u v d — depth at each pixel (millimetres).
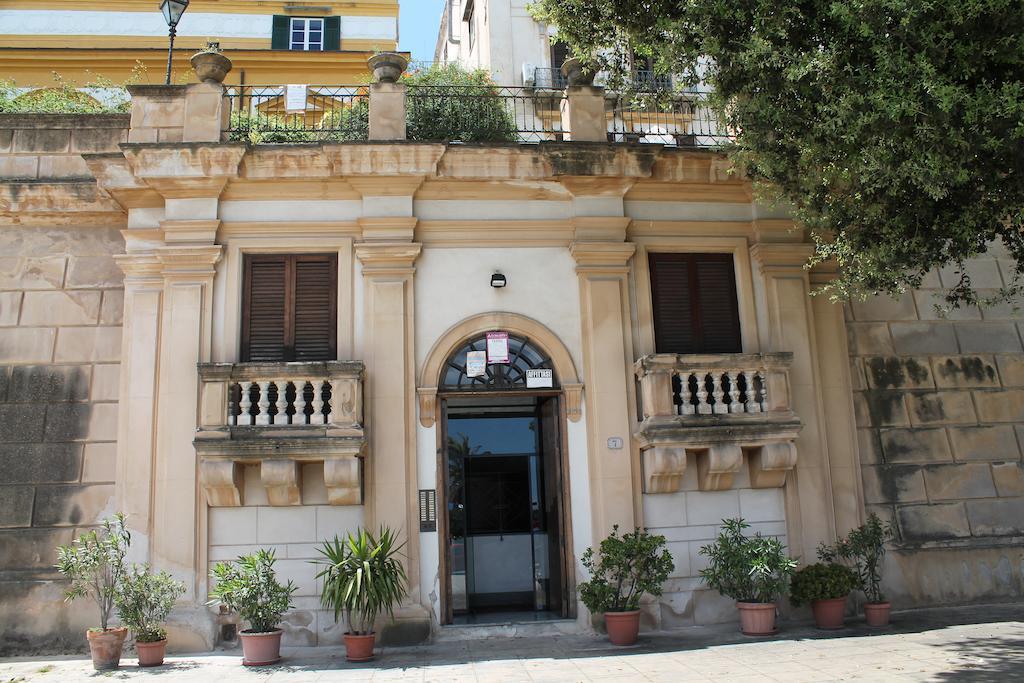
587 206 11508
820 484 11148
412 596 10242
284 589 9477
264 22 21984
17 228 11445
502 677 8148
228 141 10938
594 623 10375
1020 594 11508
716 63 9258
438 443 10750
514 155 11328
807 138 8586
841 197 9328
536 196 11500
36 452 10688
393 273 10953
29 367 10961
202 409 10156
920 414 11883
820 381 11516
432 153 11055
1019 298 12656
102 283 11297
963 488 11734
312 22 22266
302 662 9227
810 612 10734
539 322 11172
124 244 11484
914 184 8086
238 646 10016
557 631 10398
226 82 20844
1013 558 11609
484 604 11930
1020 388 12305
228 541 10258
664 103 10805
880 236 8906
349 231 11164
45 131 11781
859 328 12047
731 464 10648
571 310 11297
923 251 8641
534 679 8016
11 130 11758
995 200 8289
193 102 11367
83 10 21234
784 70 8211
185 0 12273
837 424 11492
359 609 9328
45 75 20469
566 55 16312
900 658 8320
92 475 10641
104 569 9656
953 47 7527
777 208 11758
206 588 10102
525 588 12023
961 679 7312
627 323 11266
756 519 11031
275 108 14688
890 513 11453
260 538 10297
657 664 8508
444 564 10461
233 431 10055
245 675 8547
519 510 12195
